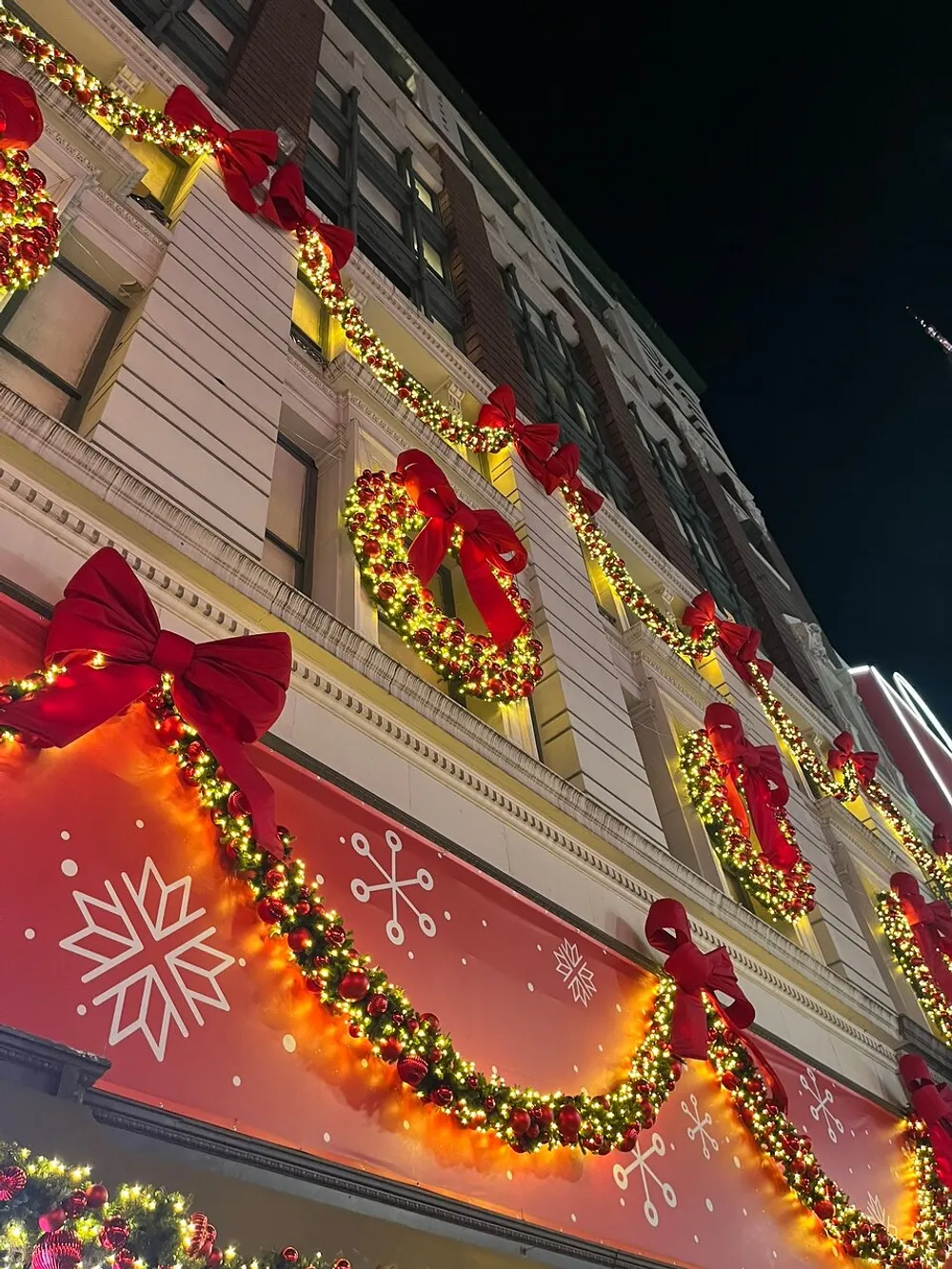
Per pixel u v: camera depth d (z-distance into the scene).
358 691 8.11
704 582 25.83
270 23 18.94
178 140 11.10
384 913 6.82
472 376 15.41
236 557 7.32
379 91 25.08
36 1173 3.80
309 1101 5.48
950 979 17.22
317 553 9.91
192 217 10.49
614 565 16.17
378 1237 5.34
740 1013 9.91
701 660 17.86
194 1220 4.20
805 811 17.88
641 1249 7.17
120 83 11.44
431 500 10.84
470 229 23.91
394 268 19.47
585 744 11.16
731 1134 9.41
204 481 7.93
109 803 5.52
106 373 8.34
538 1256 6.22
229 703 6.05
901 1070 13.81
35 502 6.29
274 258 11.55
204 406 8.57
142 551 6.84
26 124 7.44
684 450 33.84
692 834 13.30
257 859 5.96
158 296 9.00
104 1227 3.84
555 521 14.84
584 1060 7.93
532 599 12.65
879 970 16.36
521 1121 6.54
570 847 9.58
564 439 22.88
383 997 6.07
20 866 4.84
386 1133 5.81
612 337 35.06
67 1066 4.20
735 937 11.80
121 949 5.03
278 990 5.75
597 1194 7.21
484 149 34.69
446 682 10.53
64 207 8.75
